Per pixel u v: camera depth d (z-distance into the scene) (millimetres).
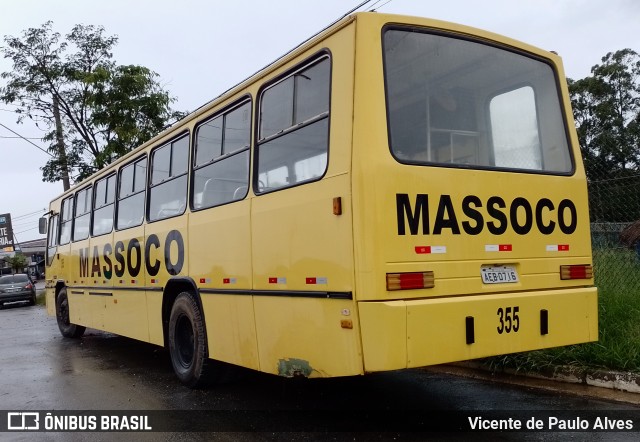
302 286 4531
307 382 6652
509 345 4438
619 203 7219
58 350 10484
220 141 6020
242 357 5410
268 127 5203
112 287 8953
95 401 6406
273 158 5070
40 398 6695
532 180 4871
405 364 3932
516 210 4730
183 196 6758
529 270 4734
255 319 5172
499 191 4652
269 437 4820
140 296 7859
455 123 4641
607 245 7227
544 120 5246
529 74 5238
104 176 9547
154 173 7656
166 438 4973
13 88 19094
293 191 4695
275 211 4906
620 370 5555
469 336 4223
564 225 5020
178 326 6820
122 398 6465
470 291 4363
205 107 6344
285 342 4750
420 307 4023
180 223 6723
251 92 5473
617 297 6637
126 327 8375
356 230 4031
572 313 4840
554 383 5863
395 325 3916
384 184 4082
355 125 4137
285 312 4746
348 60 4266
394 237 4062
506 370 6316
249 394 6336
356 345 4023
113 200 9078
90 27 19672
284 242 4773
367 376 6777
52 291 12789
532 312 4590
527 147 5066
